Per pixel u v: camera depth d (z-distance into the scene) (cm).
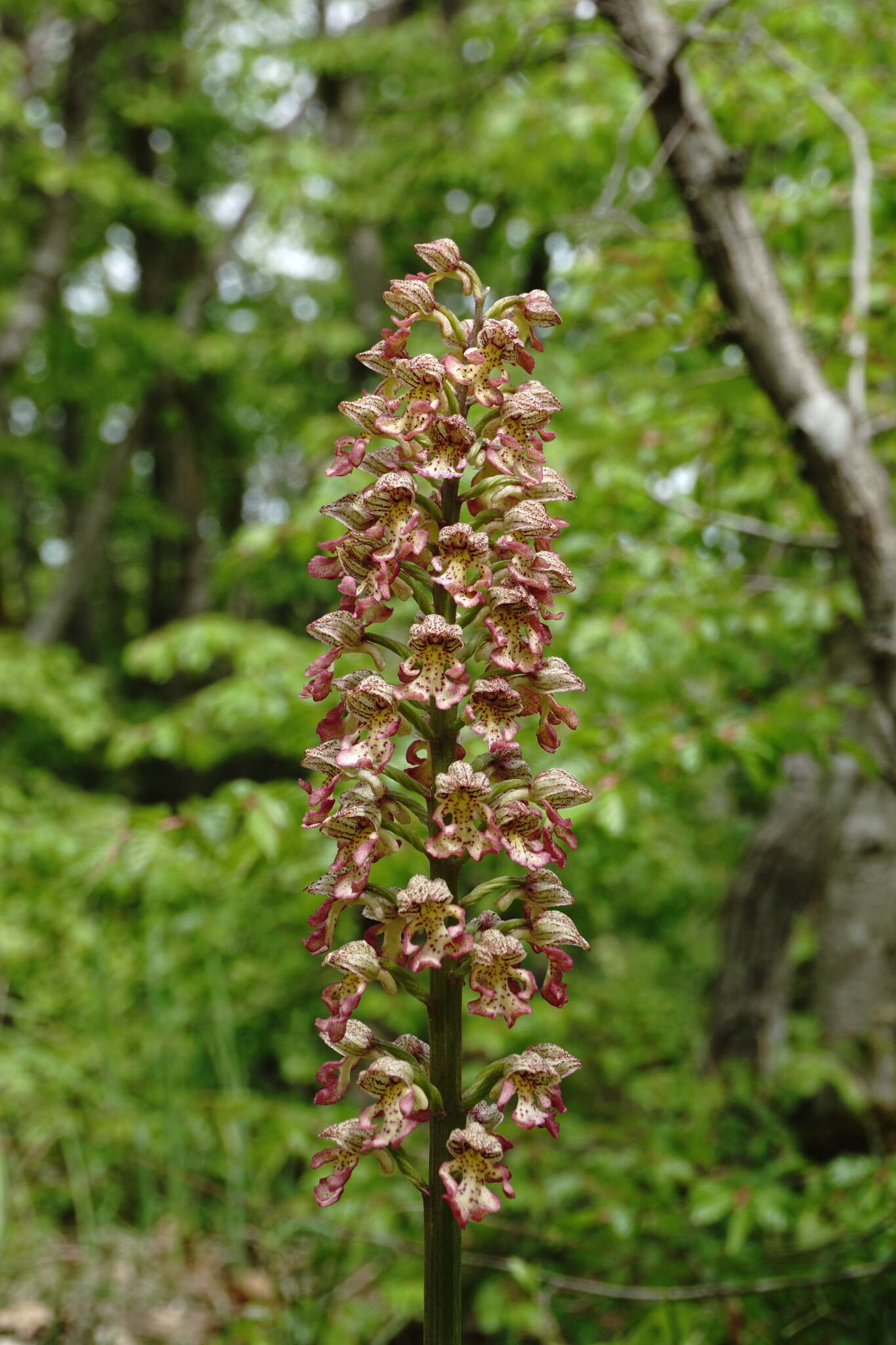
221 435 1295
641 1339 272
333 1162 152
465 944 143
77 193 895
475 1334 398
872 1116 430
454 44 787
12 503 1398
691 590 357
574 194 507
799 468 303
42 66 941
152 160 1182
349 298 1050
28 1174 441
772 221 374
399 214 607
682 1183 358
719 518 356
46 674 757
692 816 729
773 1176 317
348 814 150
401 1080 146
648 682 418
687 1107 440
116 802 590
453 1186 141
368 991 484
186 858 313
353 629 158
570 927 150
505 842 145
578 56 455
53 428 1397
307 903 388
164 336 1005
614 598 354
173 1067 465
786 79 373
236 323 1240
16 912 478
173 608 1386
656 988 723
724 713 332
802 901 571
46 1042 495
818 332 371
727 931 588
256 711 389
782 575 436
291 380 1128
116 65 1062
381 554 147
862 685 339
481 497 157
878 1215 285
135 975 548
